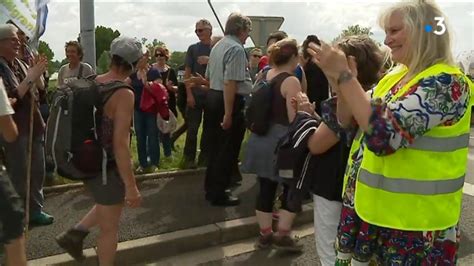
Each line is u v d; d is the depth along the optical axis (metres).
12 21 3.86
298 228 4.58
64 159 2.91
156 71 6.00
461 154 1.82
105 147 2.93
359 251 1.97
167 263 3.78
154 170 5.91
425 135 1.75
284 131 3.62
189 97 5.79
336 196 2.62
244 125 4.66
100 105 2.87
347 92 1.73
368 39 2.46
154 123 5.91
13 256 2.69
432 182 1.76
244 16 4.59
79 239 3.37
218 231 4.15
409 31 1.74
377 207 1.84
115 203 3.05
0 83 2.72
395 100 1.75
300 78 4.61
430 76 1.70
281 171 2.85
